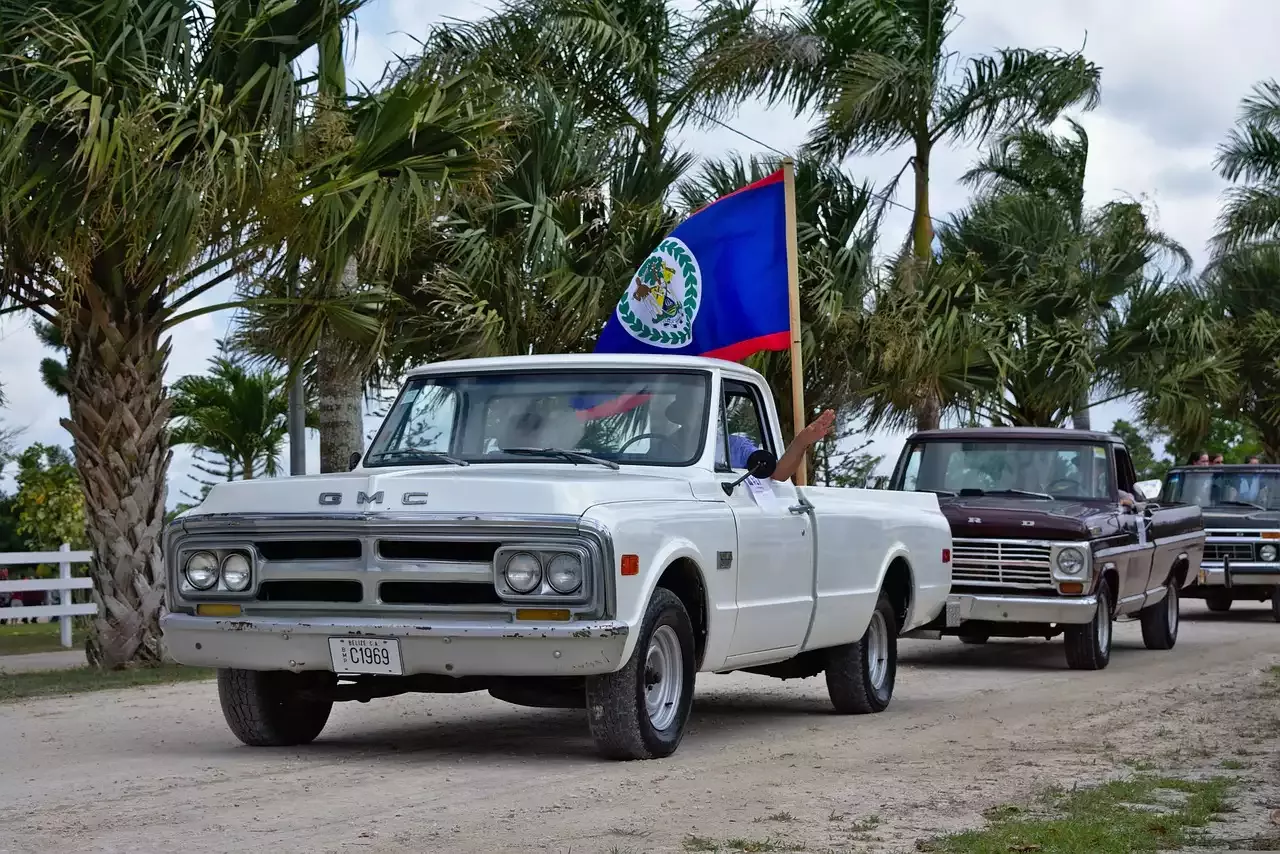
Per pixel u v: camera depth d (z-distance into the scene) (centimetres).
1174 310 3142
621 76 2316
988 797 767
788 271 1284
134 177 1287
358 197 1444
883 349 2270
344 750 943
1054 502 1622
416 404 1002
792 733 1042
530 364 997
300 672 925
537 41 2209
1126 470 1723
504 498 816
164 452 1580
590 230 2016
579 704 898
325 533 833
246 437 3253
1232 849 638
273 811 721
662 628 888
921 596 1238
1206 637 2020
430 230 1736
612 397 977
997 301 2677
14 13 1344
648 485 889
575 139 1997
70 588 2048
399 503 827
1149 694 1292
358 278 1750
